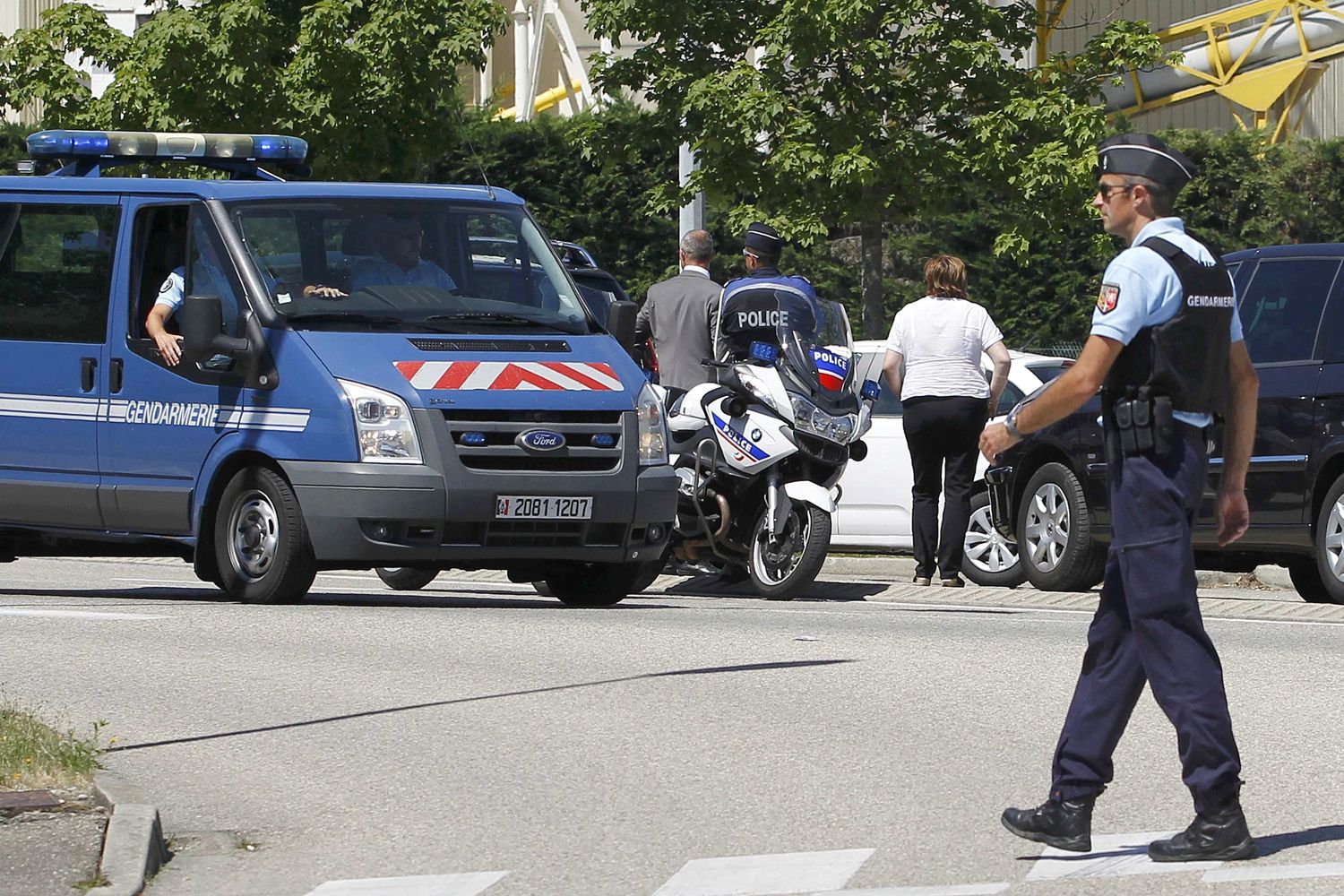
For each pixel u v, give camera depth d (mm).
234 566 24906
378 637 21859
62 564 34906
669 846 13102
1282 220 72125
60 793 13750
